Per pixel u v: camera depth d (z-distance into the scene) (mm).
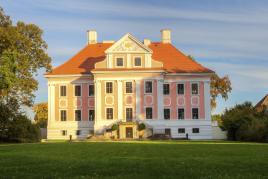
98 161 21688
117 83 80375
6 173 17109
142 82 80500
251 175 15820
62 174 16609
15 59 56469
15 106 60656
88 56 88250
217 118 106250
